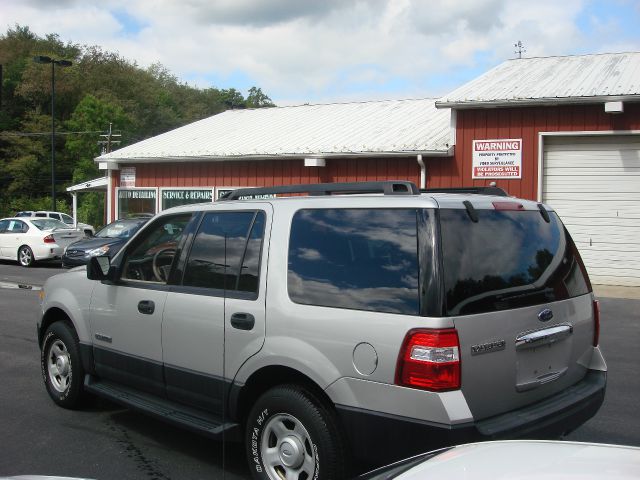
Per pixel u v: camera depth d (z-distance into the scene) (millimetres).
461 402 3383
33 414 5832
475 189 4617
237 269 4375
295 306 3945
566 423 3906
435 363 3369
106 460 4785
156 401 4914
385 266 3684
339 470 3699
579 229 15727
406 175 17562
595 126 15109
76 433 5348
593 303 4527
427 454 2604
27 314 11148
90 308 5508
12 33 78188
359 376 3605
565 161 15773
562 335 4086
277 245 4199
